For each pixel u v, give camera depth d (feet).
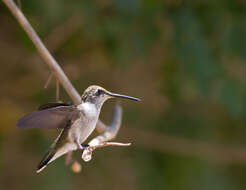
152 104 43.75
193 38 31.71
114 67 38.63
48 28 35.78
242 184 47.19
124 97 21.20
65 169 40.45
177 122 44.73
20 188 41.19
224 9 33.55
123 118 44.21
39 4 31.83
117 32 32.35
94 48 38.47
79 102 22.71
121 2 29.55
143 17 32.22
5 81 39.91
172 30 32.07
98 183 43.70
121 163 44.98
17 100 41.27
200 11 33.24
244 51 32.89
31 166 41.81
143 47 32.35
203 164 45.44
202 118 45.11
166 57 36.88
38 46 22.50
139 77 41.83
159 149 45.19
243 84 34.40
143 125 44.73
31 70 39.60
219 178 45.85
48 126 19.43
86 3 31.30
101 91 21.08
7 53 38.45
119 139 44.50
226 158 45.68
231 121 45.68
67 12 33.60
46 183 40.06
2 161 41.52
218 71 32.53
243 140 46.06
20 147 42.37
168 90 38.42
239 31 33.04
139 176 44.60
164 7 32.50
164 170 44.86
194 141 44.47
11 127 41.42
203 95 31.65
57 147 20.01
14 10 22.38
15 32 37.45
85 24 33.01
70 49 38.88
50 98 41.42
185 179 44.68
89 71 41.11
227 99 32.78
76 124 19.95
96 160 44.42
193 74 31.45
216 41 33.32
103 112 43.93
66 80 22.79
